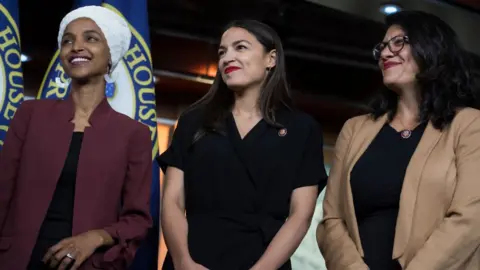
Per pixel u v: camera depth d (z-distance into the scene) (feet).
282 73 8.03
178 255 7.05
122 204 7.56
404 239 7.09
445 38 7.91
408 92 7.99
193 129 7.75
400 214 7.19
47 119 7.45
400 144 7.68
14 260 6.81
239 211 7.27
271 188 7.37
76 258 6.63
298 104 18.56
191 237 7.25
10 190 7.25
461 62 7.93
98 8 8.11
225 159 7.44
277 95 7.93
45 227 6.98
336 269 7.32
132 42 10.82
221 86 8.02
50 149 7.23
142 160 7.59
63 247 6.64
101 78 7.86
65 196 7.12
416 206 7.18
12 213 7.13
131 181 7.52
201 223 7.30
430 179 7.21
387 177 7.47
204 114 7.83
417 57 7.84
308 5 14.66
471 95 7.89
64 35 7.91
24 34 14.83
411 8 14.70
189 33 15.11
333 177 8.12
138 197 7.45
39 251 6.88
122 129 7.61
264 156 7.44
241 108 7.91
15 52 9.86
